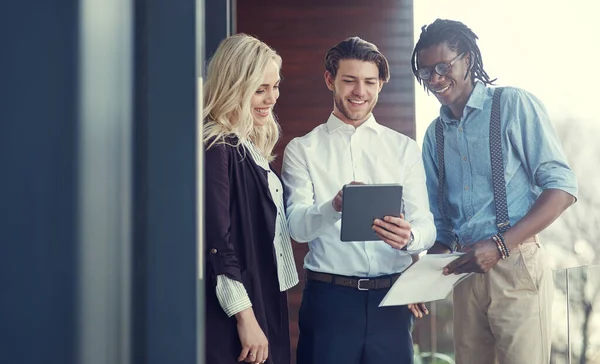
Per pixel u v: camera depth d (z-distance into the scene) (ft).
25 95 0.98
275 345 6.52
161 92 1.86
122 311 1.35
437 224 10.21
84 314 1.00
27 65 0.98
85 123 1.01
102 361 1.11
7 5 0.99
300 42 15.72
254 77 6.65
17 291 0.96
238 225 6.35
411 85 15.70
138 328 1.71
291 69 15.69
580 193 22.02
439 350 12.66
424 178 8.65
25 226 0.96
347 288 7.93
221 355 6.05
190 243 1.86
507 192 9.54
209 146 6.31
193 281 1.86
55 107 0.98
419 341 12.76
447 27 9.81
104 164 1.13
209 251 6.04
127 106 1.44
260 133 7.26
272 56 6.93
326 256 8.00
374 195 7.38
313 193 8.40
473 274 9.63
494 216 9.50
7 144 0.97
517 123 9.54
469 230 9.68
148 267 1.86
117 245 1.27
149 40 1.87
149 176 1.86
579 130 21.33
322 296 7.97
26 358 0.96
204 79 7.79
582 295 12.37
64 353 0.97
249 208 6.44
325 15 15.75
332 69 8.59
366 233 7.48
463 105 9.88
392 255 8.09
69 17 1.00
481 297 9.60
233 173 6.39
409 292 7.87
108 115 1.18
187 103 1.86
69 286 0.97
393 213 7.52
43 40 0.99
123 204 1.36
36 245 0.97
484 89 9.80
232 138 6.48
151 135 1.86
